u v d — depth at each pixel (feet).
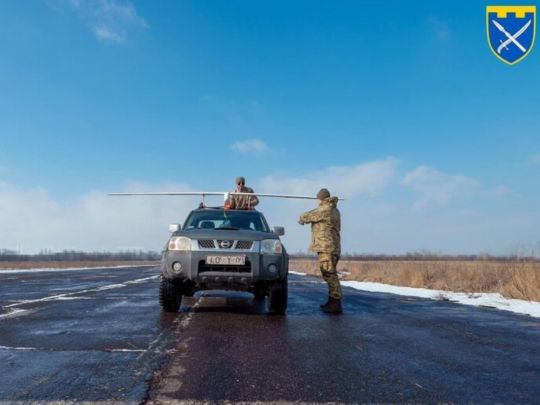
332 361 12.53
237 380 10.60
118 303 26.86
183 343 14.80
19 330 17.30
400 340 15.67
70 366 11.81
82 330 17.29
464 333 17.11
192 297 31.19
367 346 14.60
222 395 9.52
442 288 41.37
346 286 44.42
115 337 15.85
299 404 9.03
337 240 23.70
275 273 20.98
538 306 26.22
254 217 26.25
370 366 12.03
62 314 21.84
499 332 17.35
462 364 12.35
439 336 16.47
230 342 15.02
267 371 11.40
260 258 20.88
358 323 19.42
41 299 29.43
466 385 10.42
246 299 29.76
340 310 23.22
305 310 24.08
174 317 20.88
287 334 16.60
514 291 32.09
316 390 9.93
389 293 35.76
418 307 25.80
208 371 11.35
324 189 24.13
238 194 29.19
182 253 20.93
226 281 20.92
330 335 16.48
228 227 24.04
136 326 18.25
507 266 40.45
